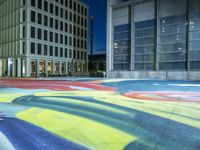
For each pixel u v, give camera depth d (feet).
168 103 28.40
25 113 22.06
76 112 22.57
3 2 205.46
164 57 110.63
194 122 18.62
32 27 182.39
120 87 55.01
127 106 25.96
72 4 230.89
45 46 195.42
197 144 13.53
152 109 24.11
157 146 13.21
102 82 76.95
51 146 13.20
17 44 186.50
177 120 19.31
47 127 17.19
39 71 188.96
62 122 18.66
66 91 44.52
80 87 54.95
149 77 113.39
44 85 62.54
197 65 99.04
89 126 17.46
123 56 125.80
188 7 101.35
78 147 13.04
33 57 182.80
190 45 101.14
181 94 39.19
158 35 111.75
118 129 16.63
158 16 111.65
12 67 191.93
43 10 193.16
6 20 201.77
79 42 244.42
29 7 179.11
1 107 25.31
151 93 40.68
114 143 13.73
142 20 118.01
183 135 15.23
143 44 117.91
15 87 55.31
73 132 15.94
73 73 214.69
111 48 131.03
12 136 15.02
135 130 16.40
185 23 102.58
